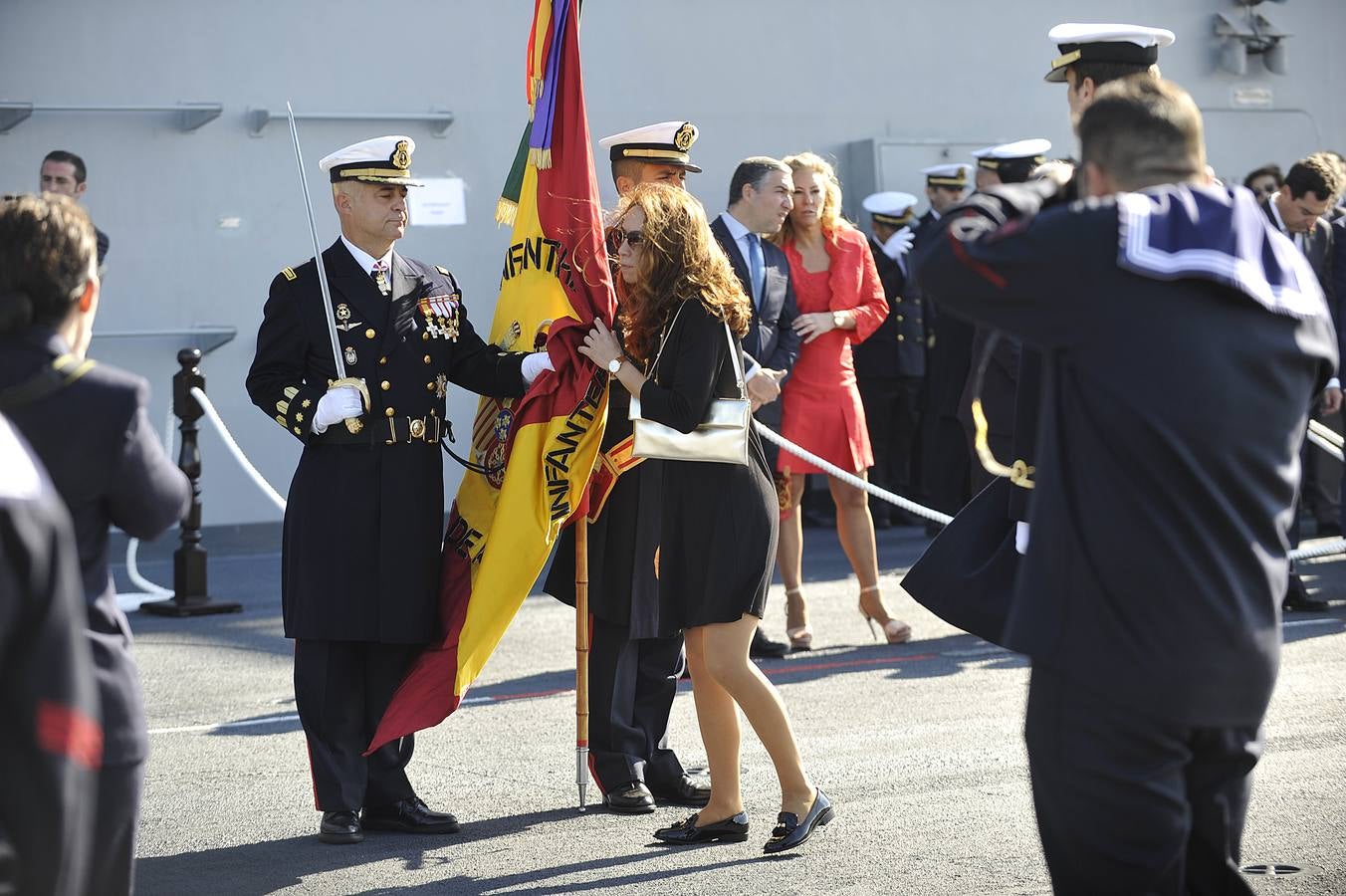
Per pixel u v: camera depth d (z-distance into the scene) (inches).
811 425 363.9
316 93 526.3
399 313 234.4
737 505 215.3
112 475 136.6
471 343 244.4
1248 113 653.9
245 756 280.2
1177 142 140.6
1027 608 137.0
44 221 136.9
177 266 514.0
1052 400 137.3
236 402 523.5
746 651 217.6
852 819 232.7
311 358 233.5
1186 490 130.4
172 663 359.3
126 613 427.8
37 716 103.0
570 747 283.7
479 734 294.0
